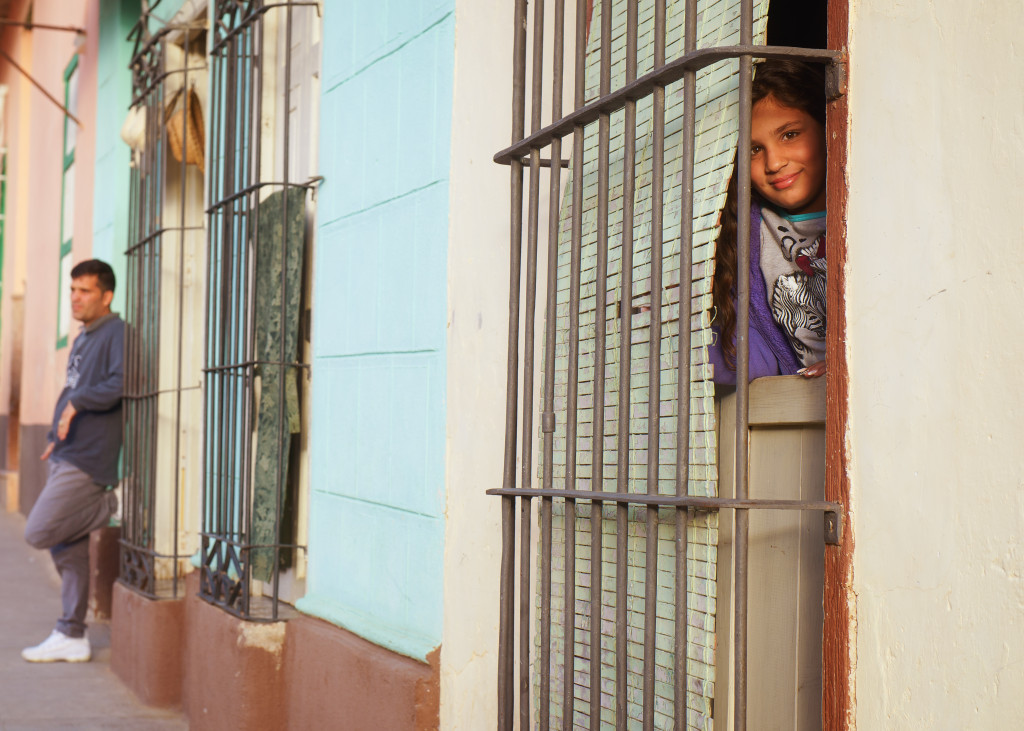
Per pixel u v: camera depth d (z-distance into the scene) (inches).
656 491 79.7
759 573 87.6
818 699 80.5
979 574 62.0
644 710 79.7
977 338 62.6
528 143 95.3
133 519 203.9
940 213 65.3
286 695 146.8
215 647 157.2
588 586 96.7
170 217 219.9
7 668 211.5
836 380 72.4
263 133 171.3
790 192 86.4
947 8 65.5
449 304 116.4
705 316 81.1
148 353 204.5
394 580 125.9
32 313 450.0
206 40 211.6
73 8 338.0
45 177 417.4
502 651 96.5
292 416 153.3
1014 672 59.8
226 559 159.9
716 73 83.7
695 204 83.6
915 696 65.7
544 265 118.8
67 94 362.0
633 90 81.7
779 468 85.5
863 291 70.7
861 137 71.4
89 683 202.1
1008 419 60.7
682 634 76.3
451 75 117.7
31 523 209.9
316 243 152.2
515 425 97.3
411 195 125.4
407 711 115.0
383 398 130.4
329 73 149.9
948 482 64.1
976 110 63.4
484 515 117.6
